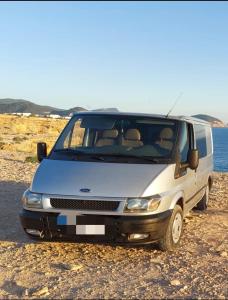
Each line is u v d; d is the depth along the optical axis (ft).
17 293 13.75
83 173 17.30
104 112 20.27
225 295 13.66
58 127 229.86
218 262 16.92
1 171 41.37
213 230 21.72
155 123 19.45
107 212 16.08
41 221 16.46
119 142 18.94
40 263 16.51
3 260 16.84
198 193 23.61
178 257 17.34
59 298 13.33
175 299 13.30
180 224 18.72
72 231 16.21
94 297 13.41
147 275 15.33
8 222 22.65
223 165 164.45
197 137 22.58
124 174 17.12
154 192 16.56
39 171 17.95
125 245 18.26
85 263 16.53
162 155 18.33
